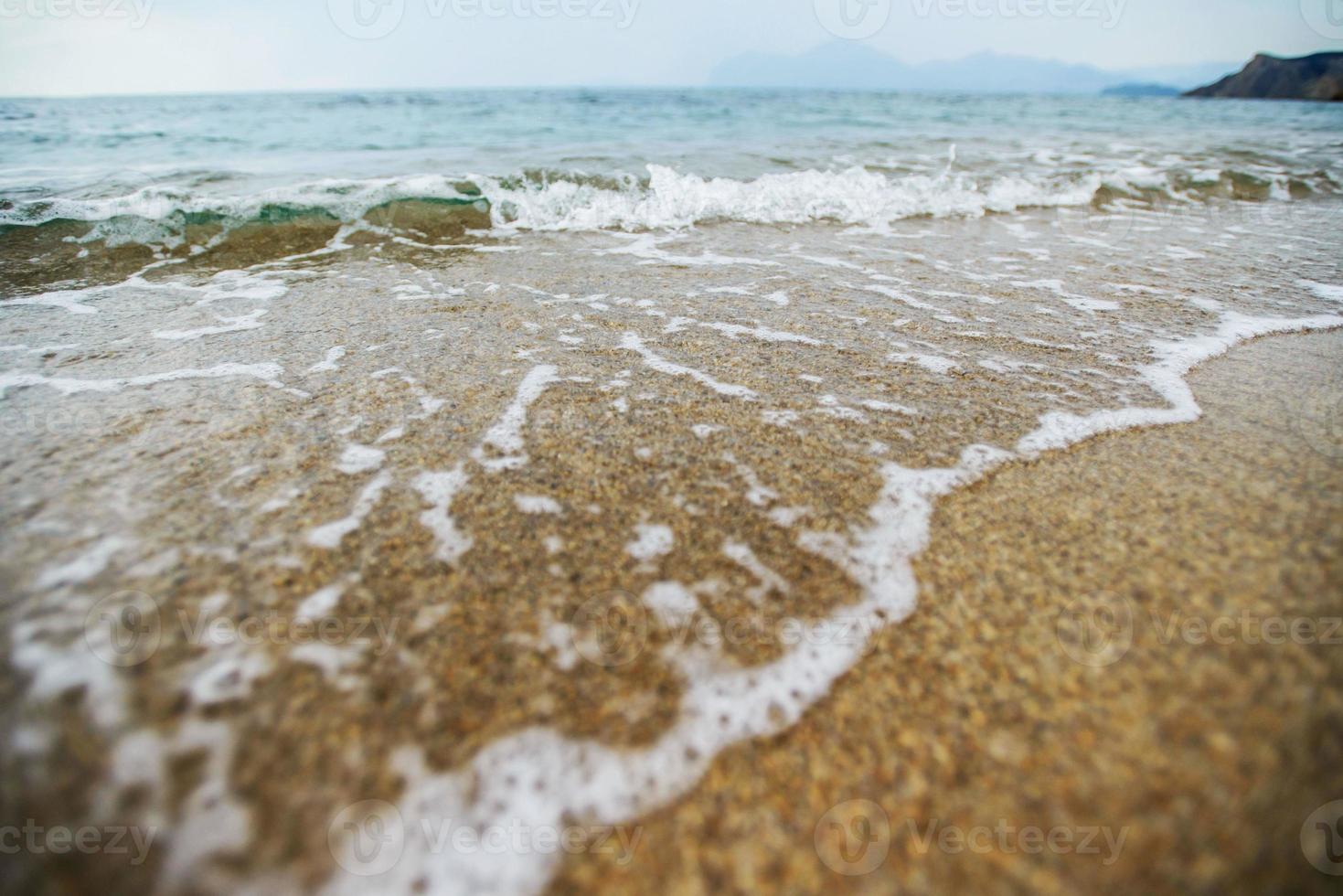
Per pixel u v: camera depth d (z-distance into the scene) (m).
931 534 2.42
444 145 12.46
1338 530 2.30
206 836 1.47
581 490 2.66
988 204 8.69
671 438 3.06
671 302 4.96
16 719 1.66
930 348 4.13
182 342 4.12
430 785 1.59
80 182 7.88
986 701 1.80
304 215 7.02
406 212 7.32
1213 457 2.85
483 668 1.87
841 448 2.99
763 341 4.23
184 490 2.59
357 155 11.00
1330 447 2.93
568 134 14.41
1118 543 2.32
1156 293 5.21
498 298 5.02
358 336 4.24
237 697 1.75
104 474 2.68
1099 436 3.07
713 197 8.14
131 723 1.67
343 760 1.63
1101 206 8.91
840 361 3.93
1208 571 2.15
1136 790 1.55
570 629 2.01
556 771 1.64
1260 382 3.64
